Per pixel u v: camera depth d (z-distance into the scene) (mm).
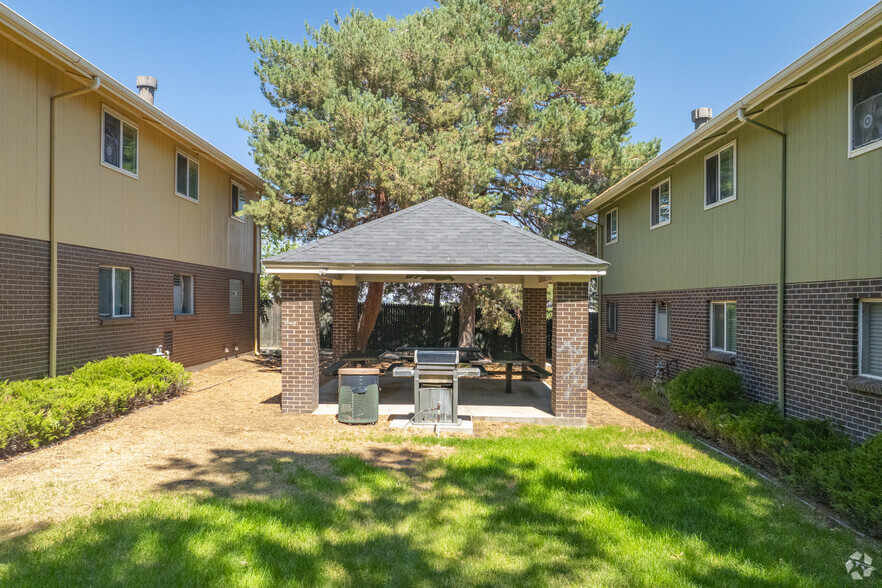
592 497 5109
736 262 9055
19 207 8070
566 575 3697
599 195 14852
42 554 3742
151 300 11914
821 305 6938
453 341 19984
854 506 4520
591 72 15258
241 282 17578
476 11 15766
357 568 3742
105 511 4504
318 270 8500
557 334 8703
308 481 5414
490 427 8312
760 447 6203
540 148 14539
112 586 3389
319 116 14602
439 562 3855
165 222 12516
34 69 8359
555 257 8586
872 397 6051
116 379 8570
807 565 3902
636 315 13797
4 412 6133
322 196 13281
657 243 12453
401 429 7980
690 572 3758
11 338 7914
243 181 17391
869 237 6113
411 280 12016
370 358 10664
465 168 12898
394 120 13477
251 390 11398
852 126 6391
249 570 3645
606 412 9734
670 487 5414
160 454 6336
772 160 8016
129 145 11055
